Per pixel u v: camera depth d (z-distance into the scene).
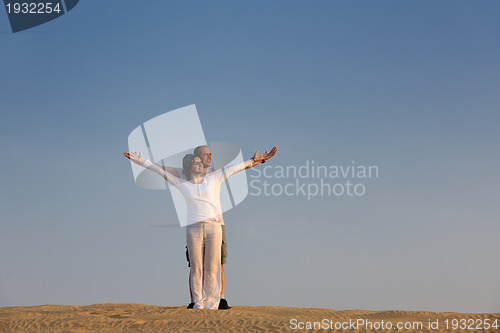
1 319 8.98
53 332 7.86
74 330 7.90
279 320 7.59
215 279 9.82
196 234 9.79
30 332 7.97
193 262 9.80
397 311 8.34
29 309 10.52
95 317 8.91
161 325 7.91
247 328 7.25
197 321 7.88
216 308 9.62
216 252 9.80
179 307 10.15
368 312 8.69
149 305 10.91
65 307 10.85
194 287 9.79
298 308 9.49
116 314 9.30
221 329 7.30
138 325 7.98
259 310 9.16
